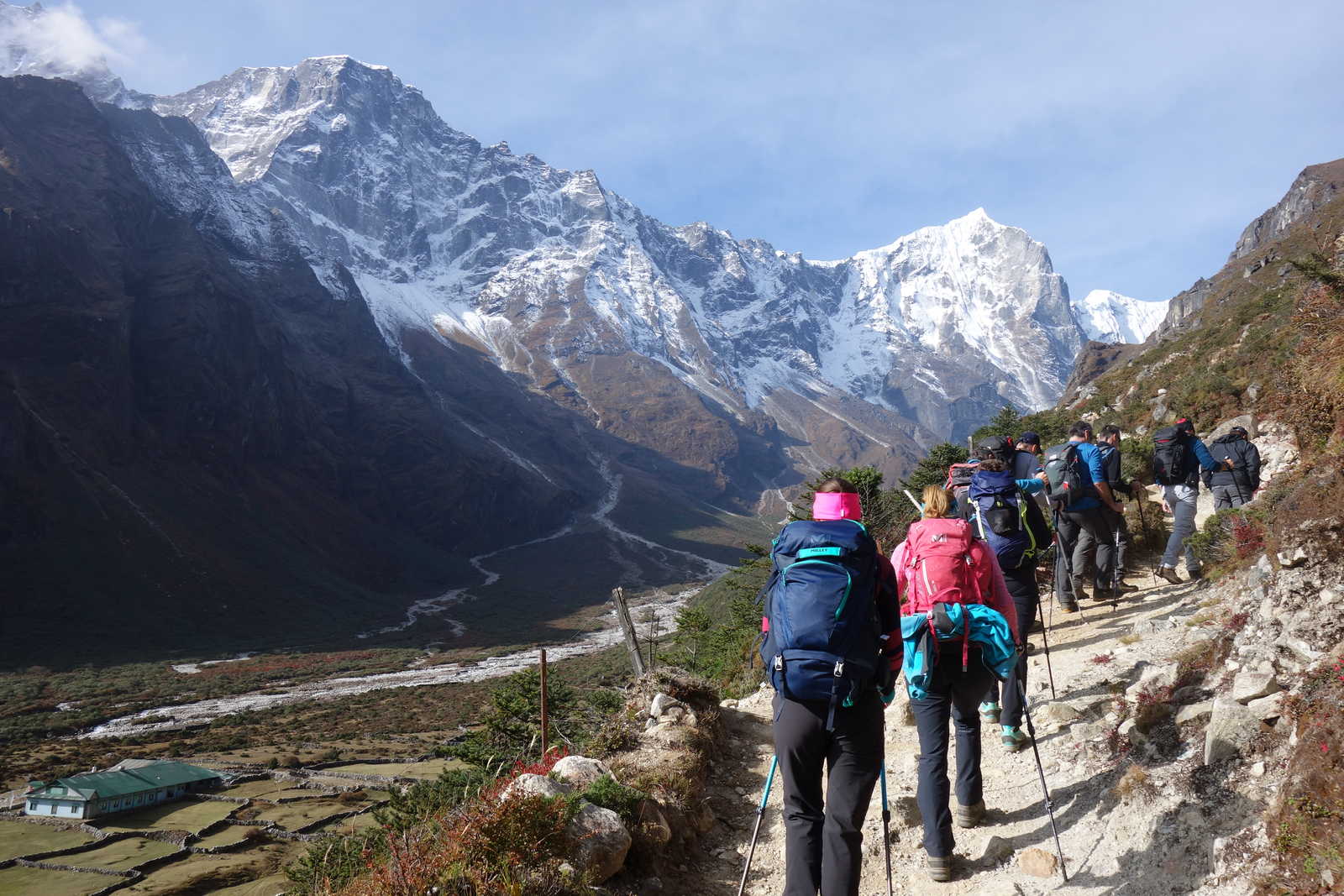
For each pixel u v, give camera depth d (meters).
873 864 5.16
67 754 81.75
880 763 3.97
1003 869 4.67
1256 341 19.12
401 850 4.80
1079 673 7.18
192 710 102.62
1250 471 9.75
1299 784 3.65
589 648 144.00
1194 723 4.84
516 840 4.56
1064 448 9.78
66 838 60.47
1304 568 5.08
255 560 186.62
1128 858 4.28
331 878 6.68
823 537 4.11
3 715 96.12
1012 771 5.82
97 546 157.75
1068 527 9.88
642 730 7.31
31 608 137.25
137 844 59.50
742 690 10.59
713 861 5.54
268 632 156.62
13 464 158.62
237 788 70.69
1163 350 31.39
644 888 4.89
